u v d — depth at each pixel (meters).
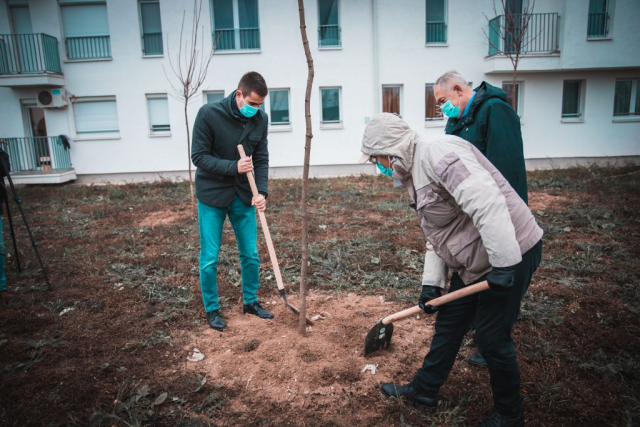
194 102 14.55
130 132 14.57
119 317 3.98
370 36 14.39
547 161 15.56
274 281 4.71
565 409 2.61
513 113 2.77
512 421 2.35
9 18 13.98
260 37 14.32
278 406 2.72
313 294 4.38
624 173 13.10
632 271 4.68
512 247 1.99
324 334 3.48
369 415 2.64
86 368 3.14
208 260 3.63
